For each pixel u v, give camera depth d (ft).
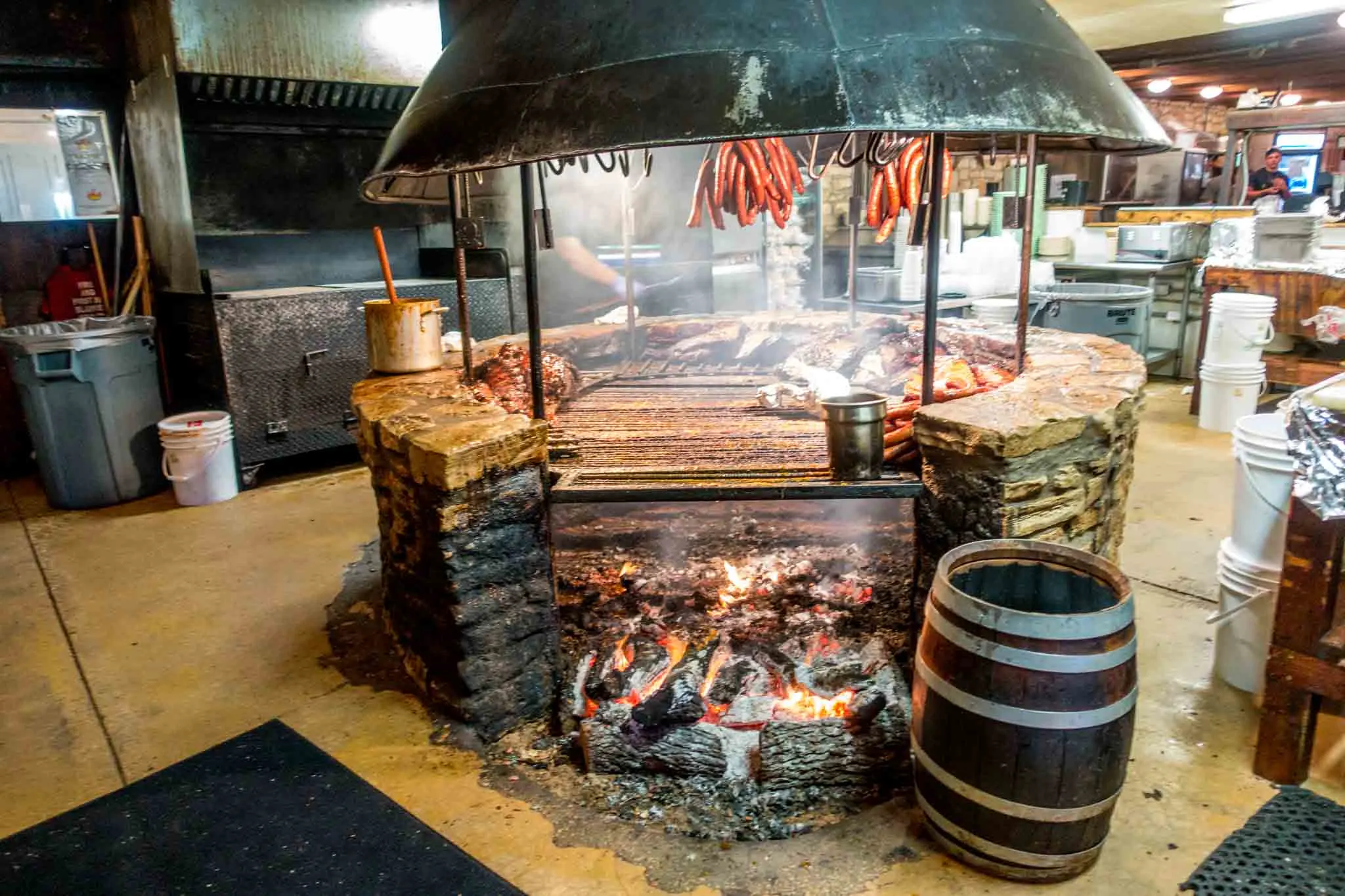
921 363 11.02
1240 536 8.35
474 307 17.47
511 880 6.23
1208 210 22.08
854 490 7.55
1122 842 6.44
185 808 7.08
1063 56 6.39
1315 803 6.80
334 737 8.06
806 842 6.51
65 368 14.08
